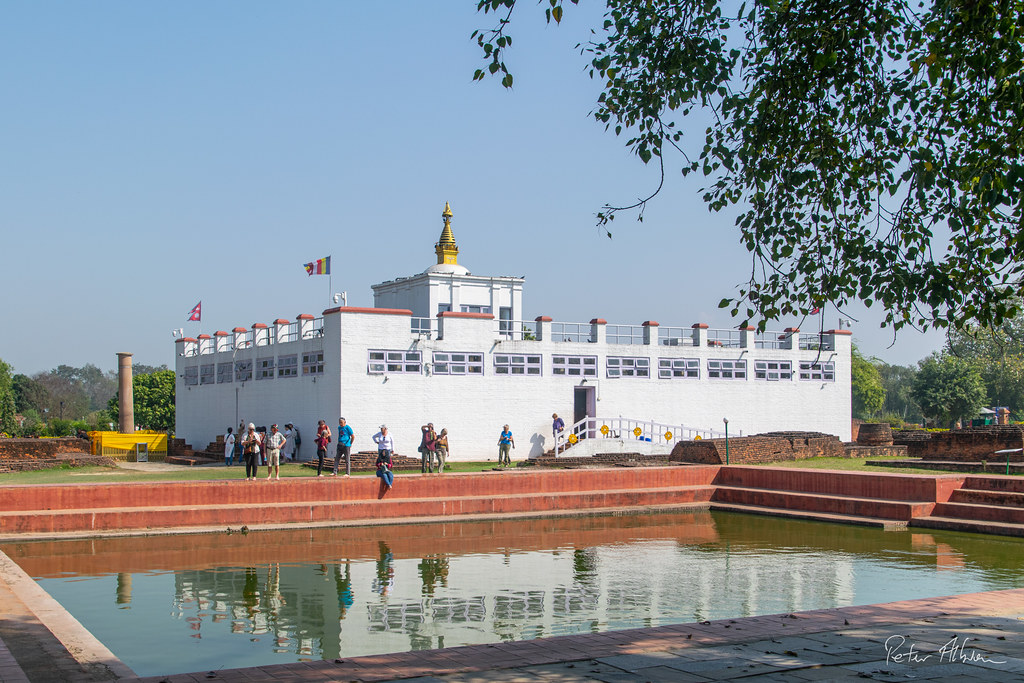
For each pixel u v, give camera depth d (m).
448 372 38.53
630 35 11.37
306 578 17.72
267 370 42.31
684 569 18.64
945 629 10.13
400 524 25.17
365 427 36.59
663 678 8.07
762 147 11.52
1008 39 9.94
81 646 10.52
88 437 47.66
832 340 48.69
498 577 17.84
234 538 22.69
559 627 13.66
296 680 8.12
